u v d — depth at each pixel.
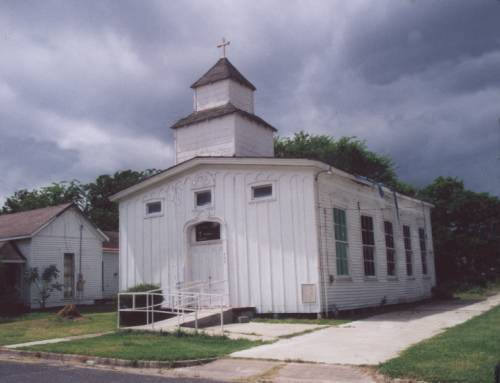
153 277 19.77
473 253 36.69
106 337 13.97
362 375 8.39
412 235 26.12
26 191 59.56
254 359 9.98
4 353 12.48
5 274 27.86
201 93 22.64
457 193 39.22
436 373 7.88
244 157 17.94
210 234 19.02
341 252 18.14
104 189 60.09
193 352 10.71
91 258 31.86
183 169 19.34
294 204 17.05
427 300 25.39
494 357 8.97
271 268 17.11
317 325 14.79
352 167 41.81
